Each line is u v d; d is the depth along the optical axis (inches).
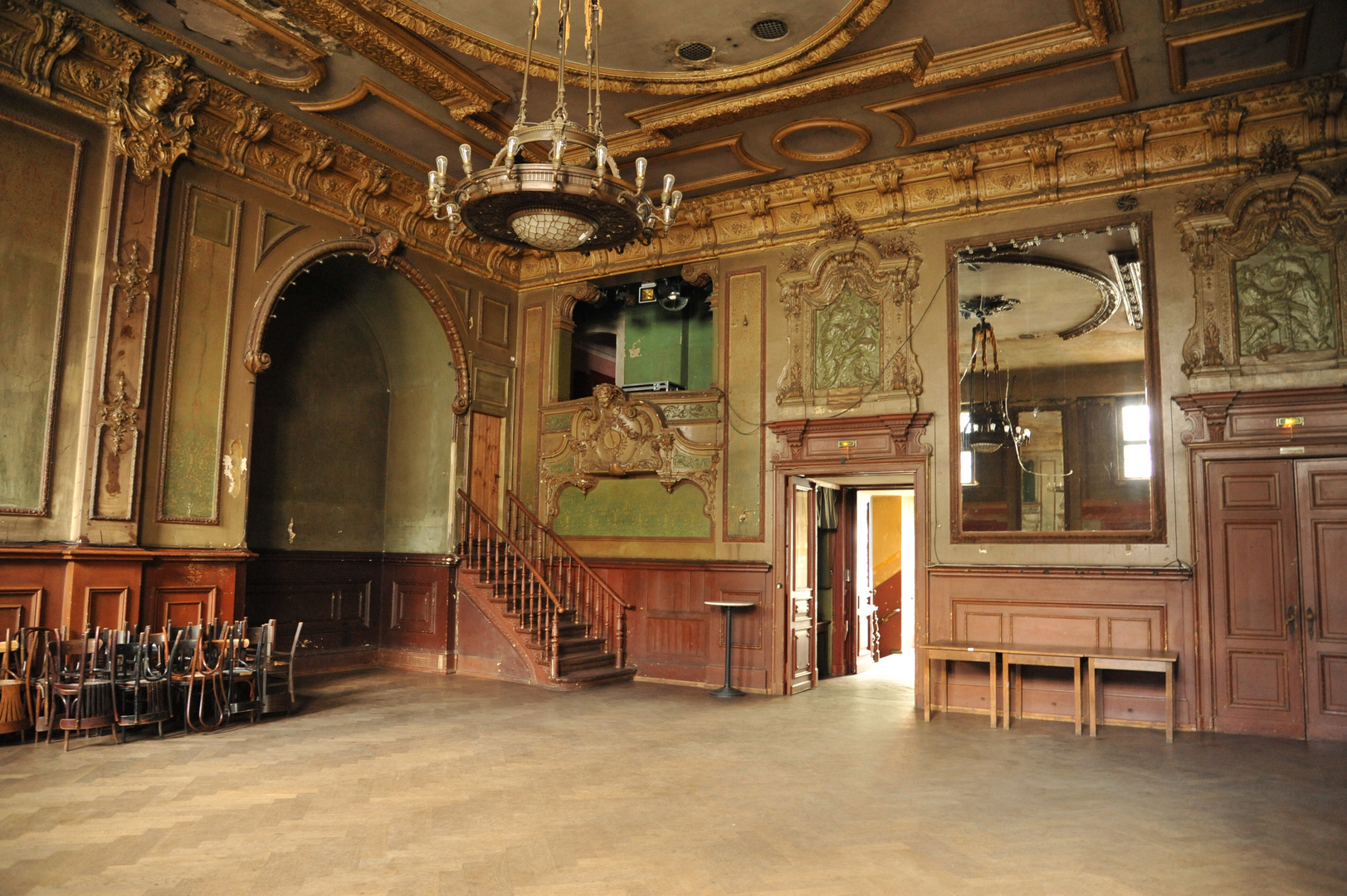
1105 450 350.9
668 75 312.0
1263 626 321.7
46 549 288.8
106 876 162.2
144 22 296.2
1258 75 313.7
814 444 407.8
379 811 205.8
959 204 385.1
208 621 339.3
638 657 443.5
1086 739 305.4
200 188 347.6
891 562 589.0
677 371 498.0
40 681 267.4
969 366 378.0
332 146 383.9
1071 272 363.9
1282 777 253.0
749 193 420.8
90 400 307.4
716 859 177.3
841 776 247.9
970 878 169.9
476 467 476.1
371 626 473.7
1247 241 336.5
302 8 276.1
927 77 310.5
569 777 240.7
